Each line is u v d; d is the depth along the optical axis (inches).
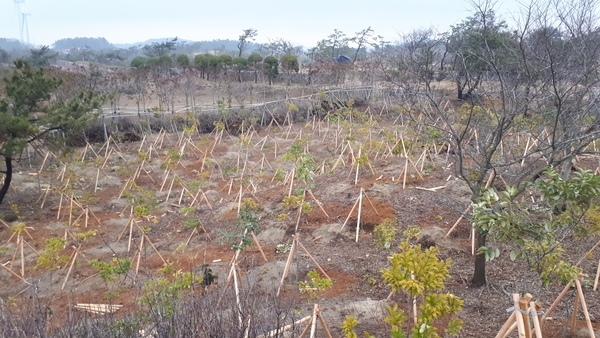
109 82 1123.3
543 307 265.9
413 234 341.7
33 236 463.2
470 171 304.7
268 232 395.5
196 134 824.9
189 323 189.8
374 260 337.4
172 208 516.4
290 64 1249.4
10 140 495.8
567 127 287.3
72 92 774.5
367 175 478.9
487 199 217.9
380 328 250.4
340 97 972.6
